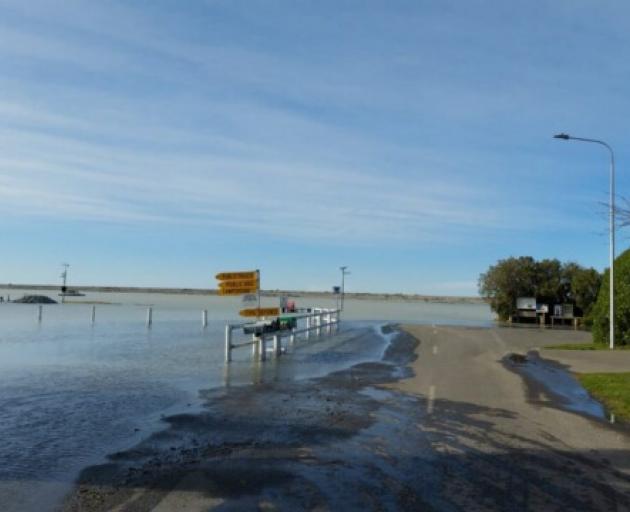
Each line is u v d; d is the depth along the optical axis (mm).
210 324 40812
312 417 10992
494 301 59250
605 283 31188
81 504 6566
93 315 41219
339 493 6828
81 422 10602
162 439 9344
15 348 23922
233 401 12578
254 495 6758
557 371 18500
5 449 8859
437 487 7062
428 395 13625
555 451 8750
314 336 30969
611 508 6414
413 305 132500
